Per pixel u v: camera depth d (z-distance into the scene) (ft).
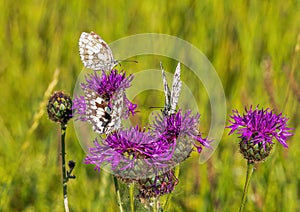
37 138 3.27
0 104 3.36
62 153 2.66
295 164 3.07
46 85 3.41
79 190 3.10
